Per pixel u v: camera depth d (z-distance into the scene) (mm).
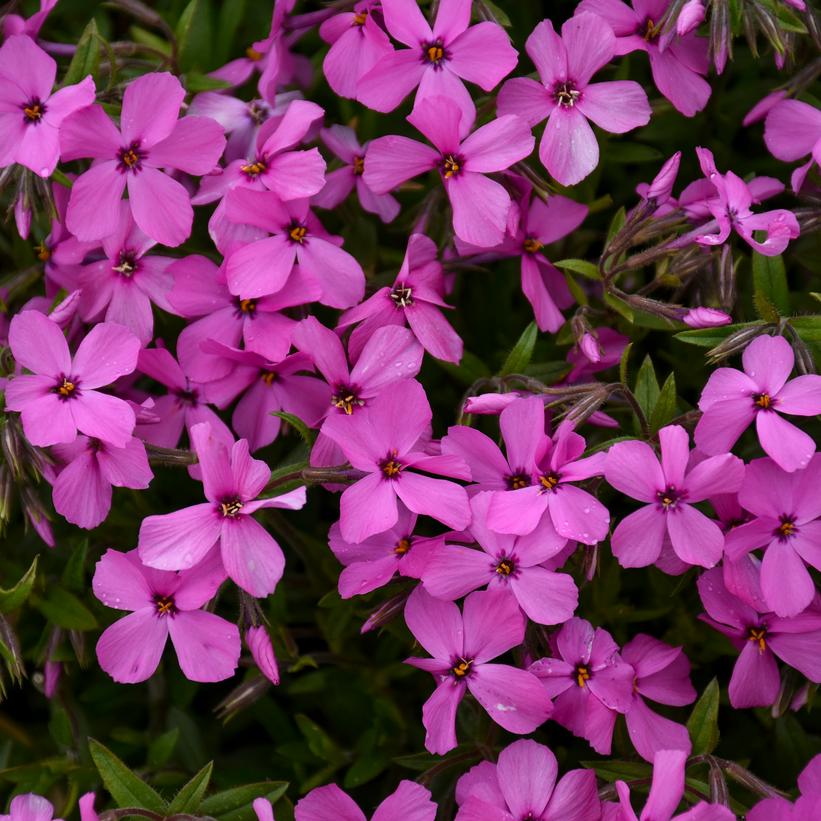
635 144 509
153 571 465
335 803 462
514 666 478
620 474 458
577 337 479
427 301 476
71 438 464
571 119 479
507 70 477
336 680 504
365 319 473
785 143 492
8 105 475
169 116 471
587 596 497
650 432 472
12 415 474
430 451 469
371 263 507
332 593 486
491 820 459
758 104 495
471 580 462
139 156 475
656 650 475
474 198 473
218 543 466
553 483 460
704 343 470
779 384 460
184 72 515
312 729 496
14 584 493
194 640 466
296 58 517
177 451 476
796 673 480
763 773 501
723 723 504
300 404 480
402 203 518
